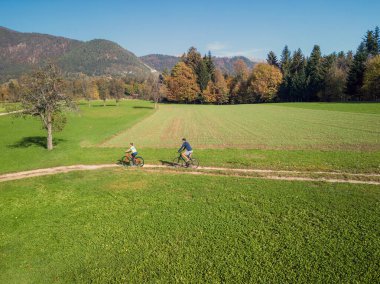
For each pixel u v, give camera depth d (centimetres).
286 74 14462
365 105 9269
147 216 1919
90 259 1520
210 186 2378
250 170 2753
